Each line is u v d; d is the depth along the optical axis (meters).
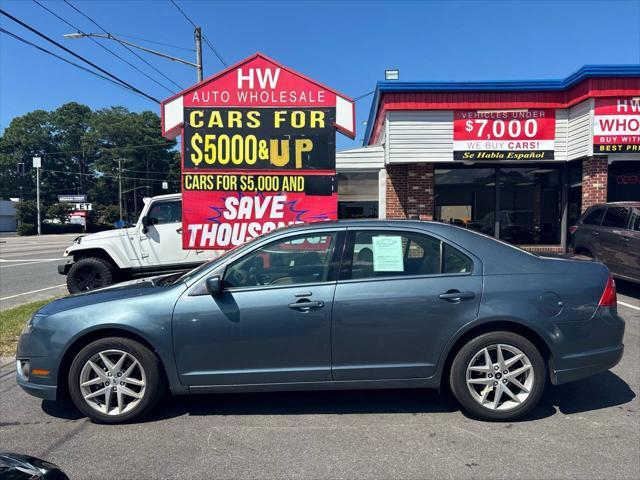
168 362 3.78
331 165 7.02
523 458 3.24
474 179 14.39
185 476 3.07
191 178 7.00
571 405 4.14
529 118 12.81
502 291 3.78
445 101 12.79
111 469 3.17
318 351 3.78
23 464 2.22
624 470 3.07
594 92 11.57
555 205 14.41
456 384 3.80
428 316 3.76
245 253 3.91
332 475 3.06
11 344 5.86
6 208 64.56
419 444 3.46
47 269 15.75
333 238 3.95
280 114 6.99
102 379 3.82
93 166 88.38
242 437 3.61
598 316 3.84
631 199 14.98
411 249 3.94
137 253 8.84
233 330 3.76
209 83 6.98
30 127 90.19
